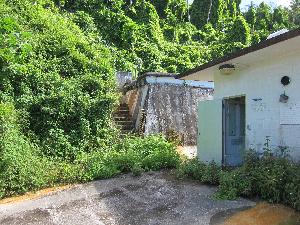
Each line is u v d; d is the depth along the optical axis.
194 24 41.94
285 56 7.34
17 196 7.69
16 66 10.90
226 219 5.84
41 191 8.01
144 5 31.55
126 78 19.67
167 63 26.70
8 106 9.04
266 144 7.66
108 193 7.63
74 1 26.81
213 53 31.48
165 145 11.35
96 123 11.83
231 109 9.35
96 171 8.92
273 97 7.64
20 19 14.47
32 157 8.72
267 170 6.75
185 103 15.38
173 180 8.49
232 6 46.53
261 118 7.99
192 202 6.80
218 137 9.14
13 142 8.43
